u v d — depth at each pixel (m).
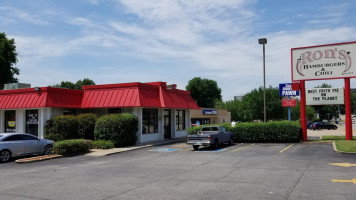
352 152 15.80
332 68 22.12
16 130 26.12
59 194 8.66
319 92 24.27
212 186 9.16
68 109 26.45
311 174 10.51
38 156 17.94
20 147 17.27
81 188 9.40
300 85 23.72
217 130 22.39
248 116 61.19
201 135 20.50
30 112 25.59
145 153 19.41
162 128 28.67
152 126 27.55
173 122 30.66
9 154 16.67
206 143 20.25
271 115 57.72
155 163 14.73
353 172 10.70
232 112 79.81
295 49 23.39
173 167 13.26
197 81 91.50
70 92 26.27
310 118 78.06
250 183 9.41
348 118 21.88
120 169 13.12
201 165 13.56
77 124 23.94
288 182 9.36
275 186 8.87
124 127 22.80
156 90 27.95
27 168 14.18
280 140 24.34
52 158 17.53
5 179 11.33
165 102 27.61
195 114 54.03
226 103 84.50
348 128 21.88
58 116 23.61
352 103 94.06
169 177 10.88
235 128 25.61
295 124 23.72
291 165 12.63
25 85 28.17
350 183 8.98
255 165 12.99
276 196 7.73
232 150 19.56
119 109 26.28
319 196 7.60
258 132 24.84
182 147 22.88
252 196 7.81
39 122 24.86
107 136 22.56
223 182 9.70
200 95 90.88
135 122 24.06
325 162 13.14
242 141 25.89
